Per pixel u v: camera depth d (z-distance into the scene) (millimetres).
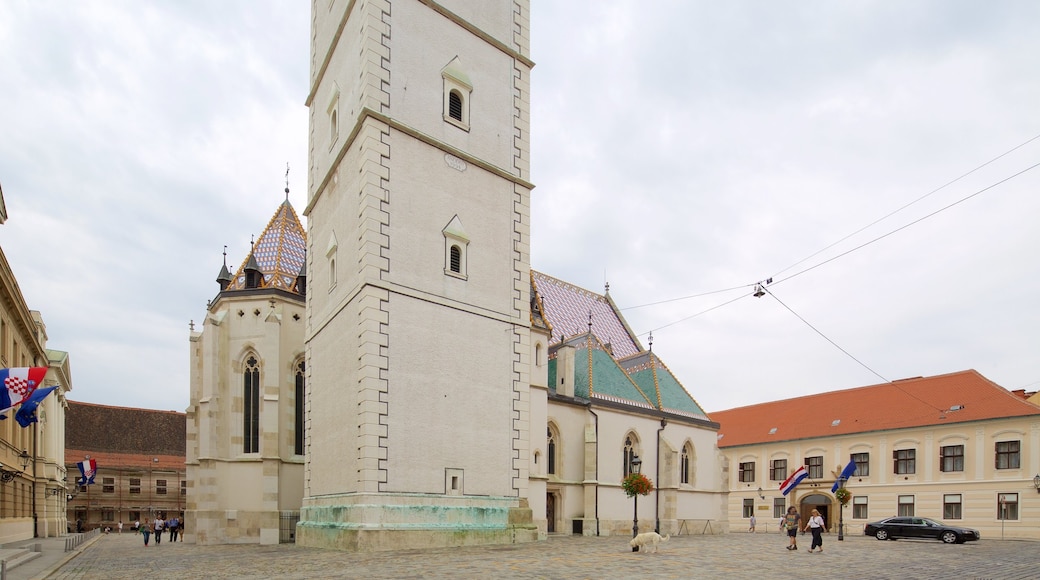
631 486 38562
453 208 34344
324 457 33500
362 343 29859
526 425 35438
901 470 62750
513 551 28078
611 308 62188
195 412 42781
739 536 49219
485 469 33125
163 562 25750
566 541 35750
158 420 94750
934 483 60281
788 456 71250
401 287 31453
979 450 58094
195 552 31562
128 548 36719
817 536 31297
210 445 40219
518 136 38188
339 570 21219
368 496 28625
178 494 90625
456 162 34875
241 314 42562
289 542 39656
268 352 41062
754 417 79188
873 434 64812
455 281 33719
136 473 88438
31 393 23719
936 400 63656
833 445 67688
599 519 45531
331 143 36469
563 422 45312
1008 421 56750
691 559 25719
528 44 39625
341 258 33688
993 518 56281
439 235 33469
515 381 35438
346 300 32312
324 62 38469
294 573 20594
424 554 26531
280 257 45031
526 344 36375
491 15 37906
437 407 31750
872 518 63625
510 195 37188
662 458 50781
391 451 29672
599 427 47031
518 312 36312
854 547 35562
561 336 52125
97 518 85312
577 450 46031
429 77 34438
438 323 32594
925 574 21641
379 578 19016
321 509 32781
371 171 31281
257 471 40344
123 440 90375
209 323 41531
